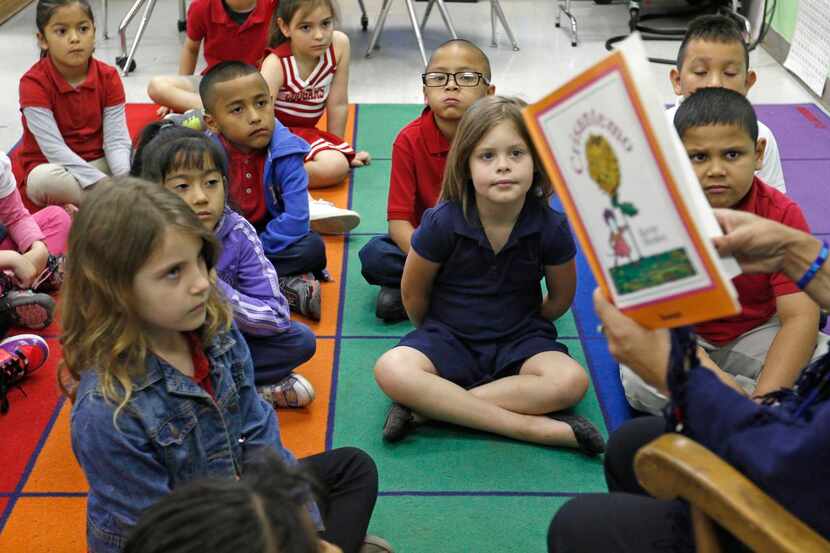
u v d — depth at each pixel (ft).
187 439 4.53
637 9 16.44
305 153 8.45
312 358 7.59
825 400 3.37
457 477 6.22
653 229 2.98
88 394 4.33
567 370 6.59
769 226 3.69
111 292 4.22
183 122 9.43
